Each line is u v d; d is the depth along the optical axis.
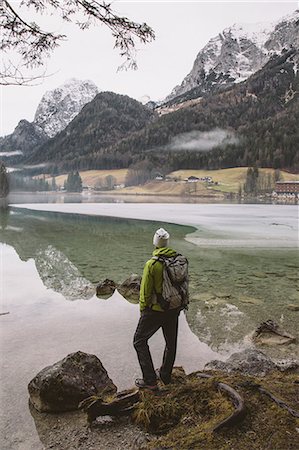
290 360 6.36
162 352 6.63
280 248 21.30
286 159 199.25
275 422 3.71
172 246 22.03
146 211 62.62
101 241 25.38
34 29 4.18
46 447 3.85
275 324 7.65
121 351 6.62
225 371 5.36
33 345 6.92
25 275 13.61
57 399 4.55
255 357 5.64
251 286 12.05
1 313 8.98
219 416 3.85
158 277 4.50
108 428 4.09
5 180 128.62
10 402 4.81
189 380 5.00
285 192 136.38
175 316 4.65
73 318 8.63
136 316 8.81
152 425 4.02
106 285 11.31
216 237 26.11
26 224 40.53
